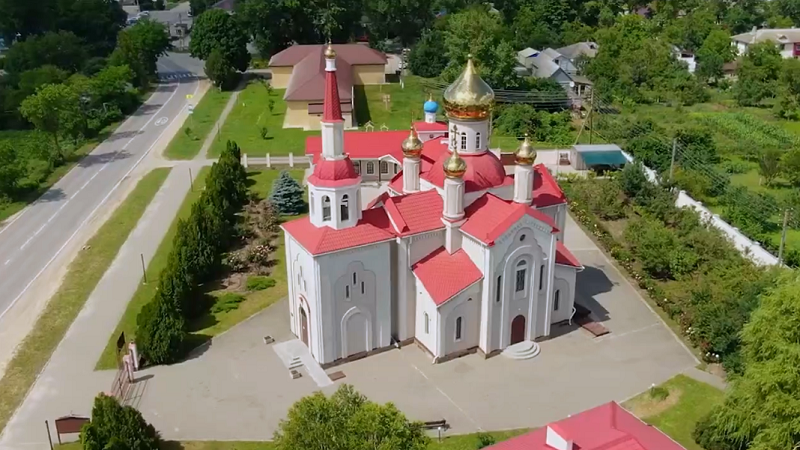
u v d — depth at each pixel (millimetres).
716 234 72000
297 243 53438
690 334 57781
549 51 152625
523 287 55781
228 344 57906
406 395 51688
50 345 57875
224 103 137125
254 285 66688
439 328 54000
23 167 93438
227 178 84312
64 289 66750
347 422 34000
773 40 163000
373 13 172625
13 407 50438
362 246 52625
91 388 52500
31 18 166500
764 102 133750
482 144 58062
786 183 91938
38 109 101438
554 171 97688
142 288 66750
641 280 67125
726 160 100875
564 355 56469
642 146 98250
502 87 125125
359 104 133500
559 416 49375
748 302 54094
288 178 84562
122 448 41656
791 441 38812
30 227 81500
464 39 126938
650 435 37312
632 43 148500
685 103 134250
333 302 53188
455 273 54375
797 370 39188
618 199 84188
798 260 68562
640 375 53781
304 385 52812
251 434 47750
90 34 170875
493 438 47062
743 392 41719
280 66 145125
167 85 153500
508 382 53125
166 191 92250
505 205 54281
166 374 54094
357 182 52250
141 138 116062
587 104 126312
